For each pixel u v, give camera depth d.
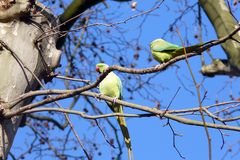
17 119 10.02
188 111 9.02
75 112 9.21
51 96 9.25
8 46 10.18
